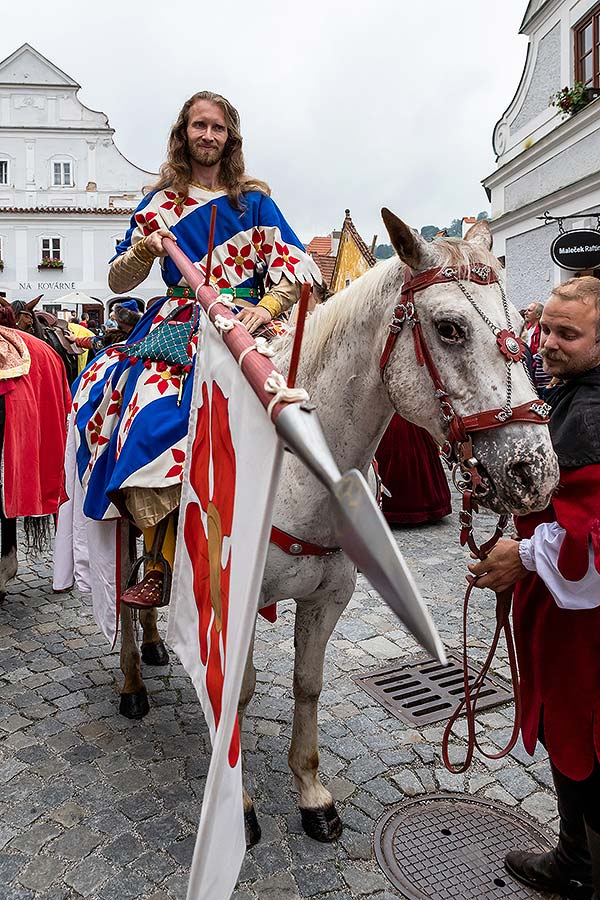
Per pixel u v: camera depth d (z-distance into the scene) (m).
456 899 2.14
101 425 2.84
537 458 1.55
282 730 3.10
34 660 3.78
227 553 1.32
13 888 2.17
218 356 1.47
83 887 2.18
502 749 2.95
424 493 6.23
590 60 10.46
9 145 30.19
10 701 3.35
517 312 1.72
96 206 30.69
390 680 3.54
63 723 3.15
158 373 2.51
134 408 2.49
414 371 1.73
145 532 2.63
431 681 3.52
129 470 2.36
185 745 2.98
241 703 2.37
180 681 3.54
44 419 4.12
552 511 1.89
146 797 2.62
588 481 1.66
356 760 2.86
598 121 9.78
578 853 2.07
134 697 3.21
